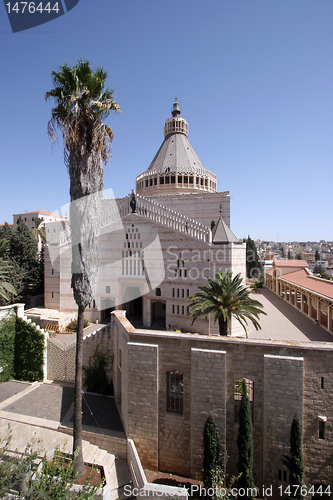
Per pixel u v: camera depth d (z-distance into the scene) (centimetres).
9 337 2734
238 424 1684
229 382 1686
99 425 2008
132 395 1823
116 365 2316
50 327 3756
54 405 2269
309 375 1575
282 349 1609
